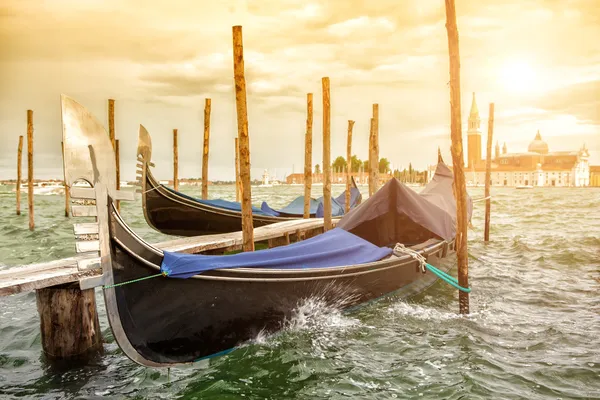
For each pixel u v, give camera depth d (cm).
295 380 562
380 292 820
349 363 605
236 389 541
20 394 530
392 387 541
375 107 1639
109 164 494
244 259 621
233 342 609
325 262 730
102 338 640
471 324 744
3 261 1218
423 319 770
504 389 529
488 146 1667
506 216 2944
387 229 1116
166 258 535
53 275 577
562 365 588
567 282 1027
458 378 556
